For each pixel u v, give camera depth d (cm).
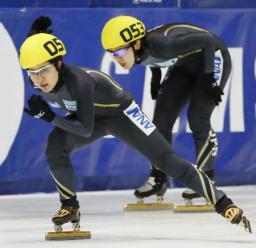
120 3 1650
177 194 1598
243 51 1684
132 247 985
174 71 1362
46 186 1616
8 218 1298
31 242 1039
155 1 1667
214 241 1027
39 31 1058
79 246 998
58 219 1046
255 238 1050
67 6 1625
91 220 1257
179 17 1650
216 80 1376
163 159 1041
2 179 1553
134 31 1237
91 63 1605
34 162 1573
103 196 1567
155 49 1250
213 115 1659
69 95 1016
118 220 1254
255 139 1689
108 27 1245
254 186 1694
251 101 1688
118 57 1245
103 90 1045
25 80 1555
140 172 1636
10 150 1555
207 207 1341
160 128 1343
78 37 1597
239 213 1013
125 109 1061
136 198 1411
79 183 1620
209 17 1667
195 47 1280
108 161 1616
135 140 1057
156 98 1398
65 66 1012
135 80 1623
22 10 1555
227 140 1673
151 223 1212
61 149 1053
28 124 1562
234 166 1680
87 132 1011
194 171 1034
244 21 1684
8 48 1544
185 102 1364
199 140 1343
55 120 986
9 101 1546
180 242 1022
